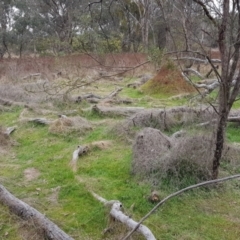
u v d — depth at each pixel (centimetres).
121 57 1444
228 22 401
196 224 372
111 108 802
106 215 379
